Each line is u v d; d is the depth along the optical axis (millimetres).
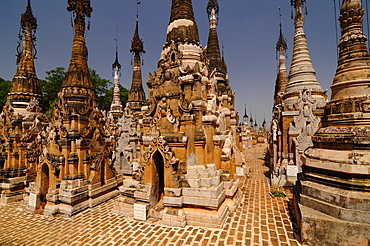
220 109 16172
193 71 12414
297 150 17953
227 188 12805
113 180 17094
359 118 9125
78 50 16641
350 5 10398
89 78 17094
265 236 9547
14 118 17984
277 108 24328
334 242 8109
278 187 17906
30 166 17984
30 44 20391
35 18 20953
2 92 41500
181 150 11578
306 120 18125
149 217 11789
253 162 33219
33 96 19859
